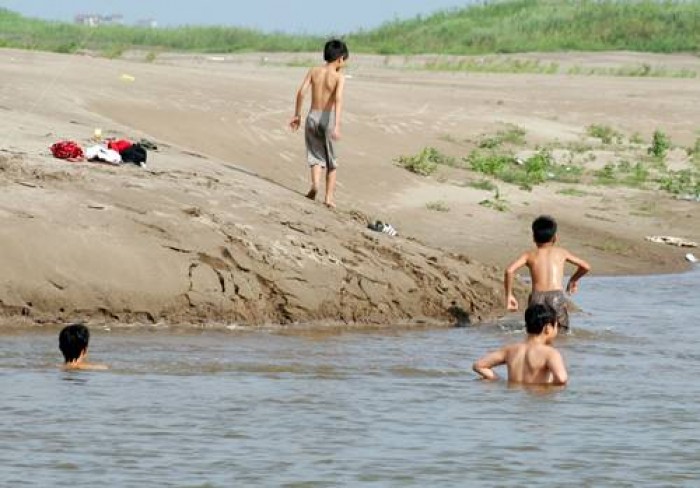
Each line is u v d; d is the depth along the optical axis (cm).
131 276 3481
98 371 2827
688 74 11294
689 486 2009
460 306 3812
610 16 15325
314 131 4216
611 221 5834
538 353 2853
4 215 3528
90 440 2209
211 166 4466
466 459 2139
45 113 5400
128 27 15725
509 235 5428
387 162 6188
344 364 3027
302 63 11206
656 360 3200
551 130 7512
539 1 16238
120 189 3834
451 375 2936
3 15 15838
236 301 3528
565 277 4950
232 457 2123
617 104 8481
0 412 2397
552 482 2017
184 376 2806
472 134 7094
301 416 2438
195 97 6419
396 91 7962
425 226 5419
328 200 4247
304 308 3584
